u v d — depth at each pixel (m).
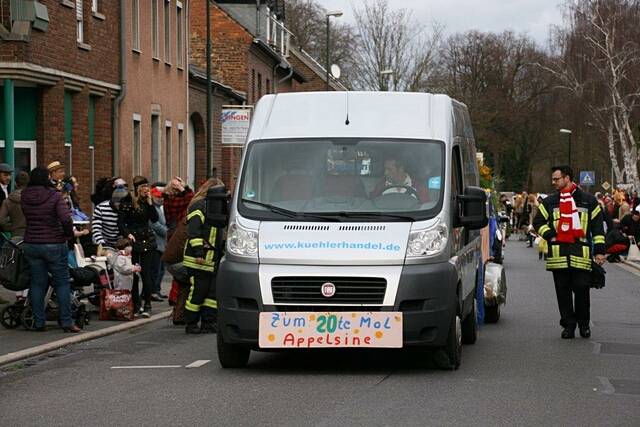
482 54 107.69
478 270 17.52
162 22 38.62
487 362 14.27
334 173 13.71
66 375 13.22
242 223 13.32
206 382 12.57
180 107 41.56
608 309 22.42
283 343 12.86
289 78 72.31
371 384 12.38
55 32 27.47
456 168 14.45
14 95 27.45
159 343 16.41
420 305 12.91
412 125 14.15
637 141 73.88
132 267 19.02
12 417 10.55
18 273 17.08
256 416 10.43
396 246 12.95
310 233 13.10
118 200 20.19
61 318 17.00
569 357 14.80
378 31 86.12
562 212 16.81
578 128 80.19
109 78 32.12
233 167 55.91
